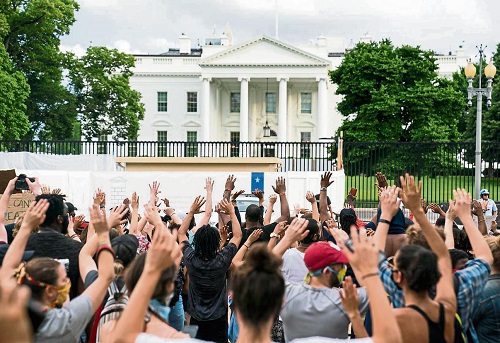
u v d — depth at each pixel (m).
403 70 58.94
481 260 5.20
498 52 72.88
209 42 106.31
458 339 4.59
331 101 90.75
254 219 9.06
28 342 2.52
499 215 25.58
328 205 13.84
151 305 4.12
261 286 3.61
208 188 9.68
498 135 61.53
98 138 59.69
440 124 58.53
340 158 33.28
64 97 55.75
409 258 4.39
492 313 5.62
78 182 25.52
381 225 5.06
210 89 83.88
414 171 33.62
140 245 7.85
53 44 53.53
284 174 26.48
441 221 9.63
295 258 6.92
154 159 31.03
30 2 50.09
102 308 5.79
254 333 3.63
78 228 9.70
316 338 4.10
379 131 58.62
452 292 4.67
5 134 45.78
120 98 59.88
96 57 59.34
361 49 62.81
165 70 89.31
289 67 80.00
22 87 46.97
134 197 8.49
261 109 86.94
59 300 4.69
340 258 5.22
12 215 9.97
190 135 89.44
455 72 90.12
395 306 5.03
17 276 4.58
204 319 7.52
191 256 7.53
